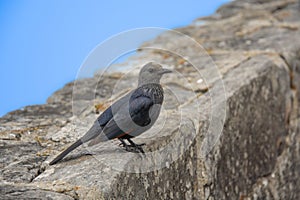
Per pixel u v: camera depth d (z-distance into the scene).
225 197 9.78
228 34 14.74
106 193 6.95
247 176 10.60
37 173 7.61
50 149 8.48
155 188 7.96
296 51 13.29
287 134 12.45
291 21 15.92
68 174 7.38
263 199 11.19
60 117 10.04
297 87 13.11
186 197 8.73
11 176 7.46
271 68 11.79
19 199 6.52
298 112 13.11
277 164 11.85
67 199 6.70
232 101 10.04
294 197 12.62
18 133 9.12
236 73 11.23
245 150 10.52
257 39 14.18
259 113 11.09
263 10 17.08
